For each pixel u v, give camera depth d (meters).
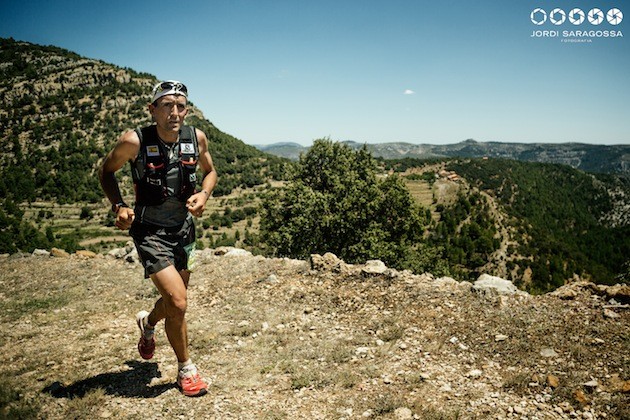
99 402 3.59
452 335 4.87
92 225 157.75
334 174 26.50
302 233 24.33
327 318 5.70
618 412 3.25
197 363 4.43
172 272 3.47
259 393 3.81
